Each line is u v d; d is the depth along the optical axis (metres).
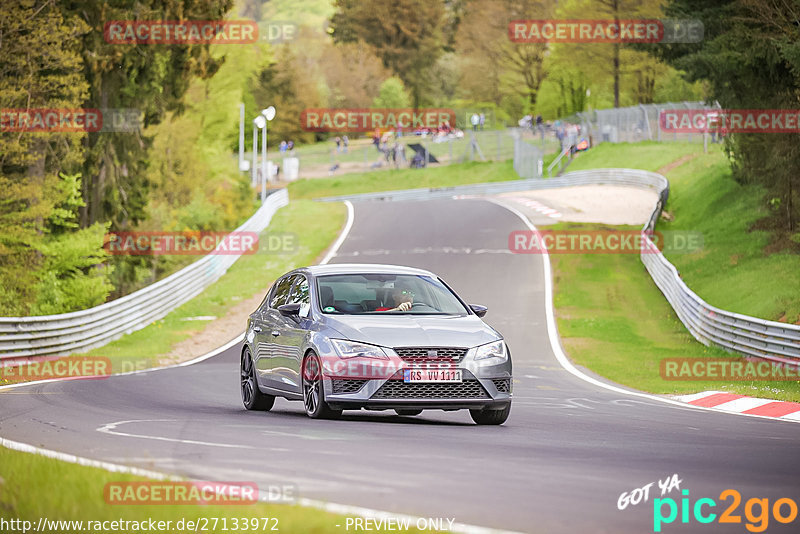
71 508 10.66
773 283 64.31
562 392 34.78
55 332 48.62
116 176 80.88
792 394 32.41
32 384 34.84
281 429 20.42
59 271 67.88
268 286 78.69
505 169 187.88
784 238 75.88
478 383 22.27
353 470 14.84
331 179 199.12
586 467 15.75
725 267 76.12
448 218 111.69
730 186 100.94
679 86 180.38
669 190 119.25
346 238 100.88
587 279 78.69
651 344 56.25
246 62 156.50
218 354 53.06
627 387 38.16
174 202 123.62
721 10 73.62
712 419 25.89
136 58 80.44
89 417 23.12
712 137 146.12
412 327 22.66
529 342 56.62
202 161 136.12
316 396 22.78
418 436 19.69
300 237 102.50
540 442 19.25
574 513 11.94
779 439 21.08
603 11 183.62
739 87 74.25
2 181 64.88
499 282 77.56
